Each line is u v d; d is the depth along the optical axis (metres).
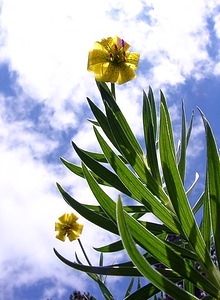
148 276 0.20
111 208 0.25
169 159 0.24
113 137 0.29
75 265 0.29
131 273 0.27
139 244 0.23
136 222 0.23
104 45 0.30
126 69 0.30
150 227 0.30
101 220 0.29
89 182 0.26
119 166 0.26
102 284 0.43
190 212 0.24
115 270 0.28
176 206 0.24
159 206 0.25
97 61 0.30
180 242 0.31
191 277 0.23
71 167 0.36
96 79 0.30
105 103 0.27
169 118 0.29
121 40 0.31
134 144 0.29
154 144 0.27
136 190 0.26
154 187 0.26
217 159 0.23
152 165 0.27
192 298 0.21
